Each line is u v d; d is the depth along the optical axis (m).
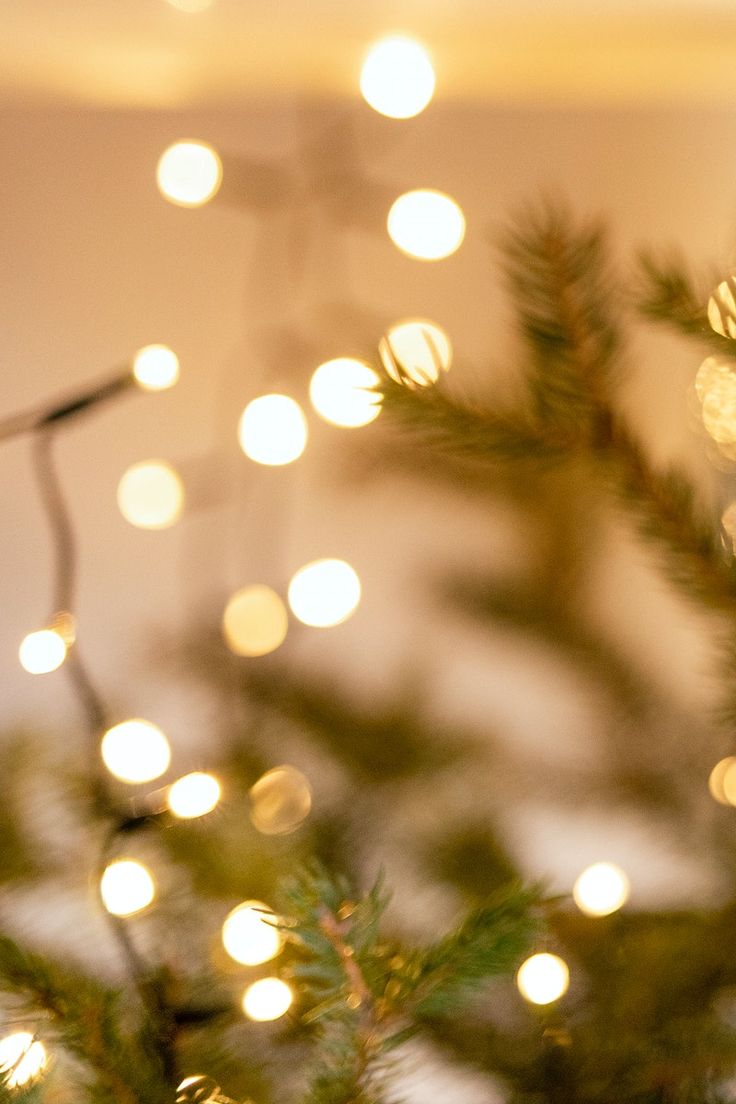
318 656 0.84
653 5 0.76
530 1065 0.63
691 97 0.79
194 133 0.78
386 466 0.73
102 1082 0.58
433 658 0.84
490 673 0.84
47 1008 0.59
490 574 0.74
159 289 0.79
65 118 0.77
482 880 0.68
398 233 0.72
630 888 0.74
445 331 0.80
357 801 0.71
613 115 0.79
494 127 0.79
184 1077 0.59
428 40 0.77
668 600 0.81
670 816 0.71
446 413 0.60
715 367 0.62
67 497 0.80
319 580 0.74
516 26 0.76
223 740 0.73
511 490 0.72
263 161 0.79
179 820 0.64
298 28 0.76
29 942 0.66
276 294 0.79
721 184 0.79
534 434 0.61
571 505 0.72
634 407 0.79
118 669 0.81
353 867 0.68
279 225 0.79
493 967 0.57
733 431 0.63
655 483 0.62
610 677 0.72
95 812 0.68
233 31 0.76
